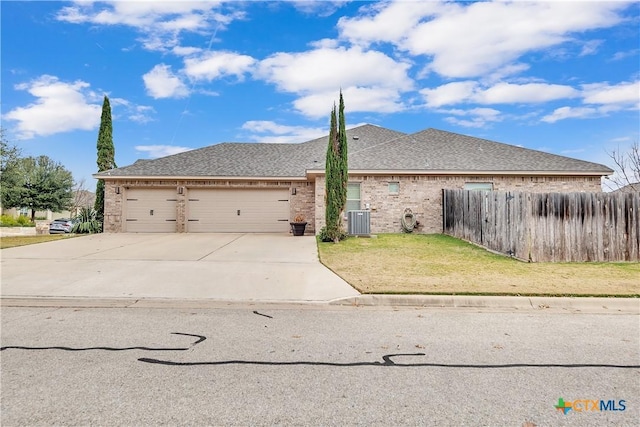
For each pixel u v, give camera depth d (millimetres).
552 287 6883
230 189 18188
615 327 4957
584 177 16219
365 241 13664
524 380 3334
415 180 16078
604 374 3480
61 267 8852
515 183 16141
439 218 16031
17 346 4117
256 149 21594
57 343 4223
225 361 3725
